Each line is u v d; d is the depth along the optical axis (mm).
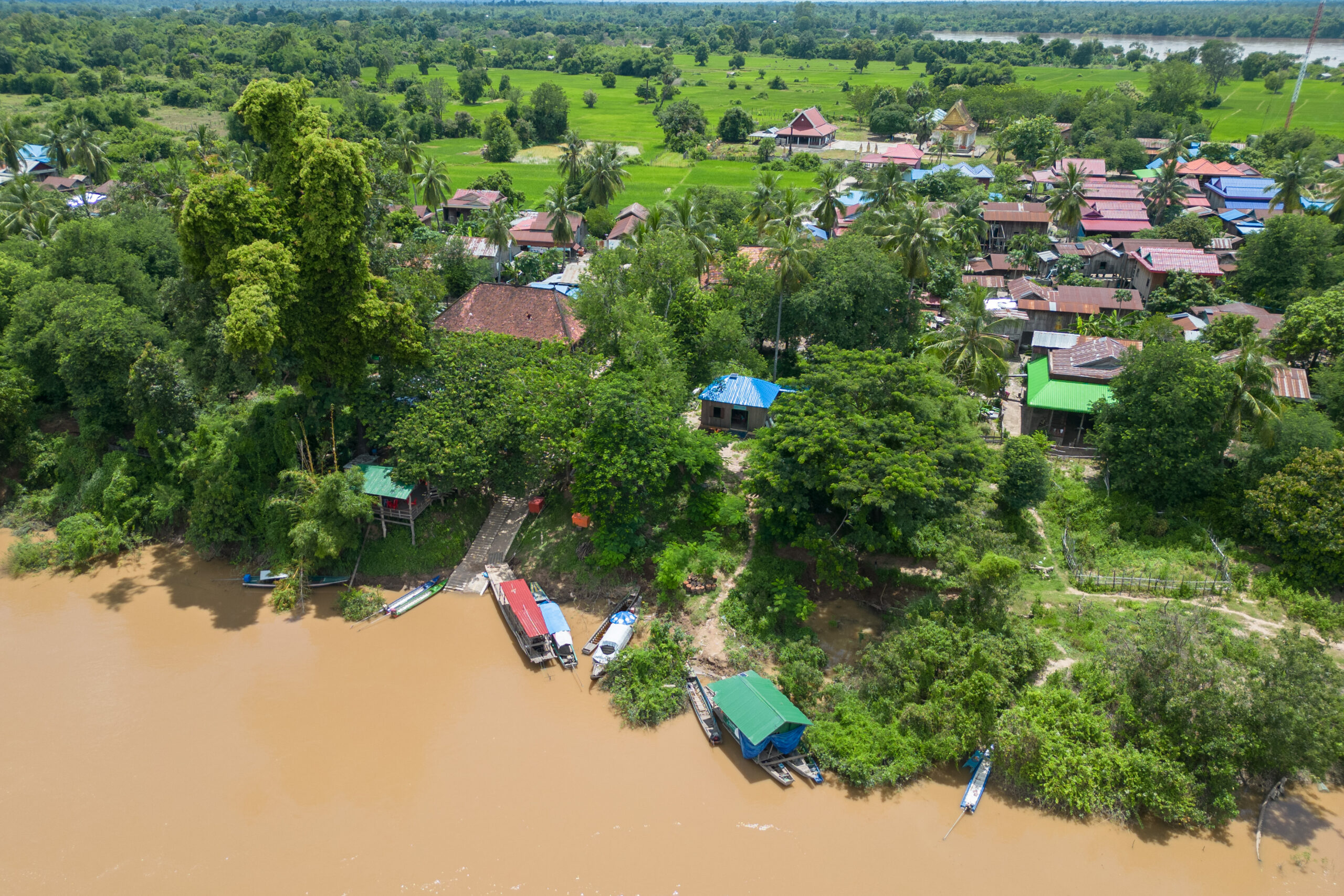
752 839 38750
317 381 60094
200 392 60750
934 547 52281
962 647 45094
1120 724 42781
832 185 96312
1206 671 40875
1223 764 39656
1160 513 61562
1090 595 53312
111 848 37719
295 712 45719
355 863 37156
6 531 62156
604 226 132500
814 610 53375
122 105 176250
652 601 54469
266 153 60438
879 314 75750
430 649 50906
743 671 48281
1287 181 114062
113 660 49375
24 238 84438
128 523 60094
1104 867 37688
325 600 55156
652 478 53812
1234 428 59281
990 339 69188
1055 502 63125
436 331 63781
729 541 57250
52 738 43594
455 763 42625
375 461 60219
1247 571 54125
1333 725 39375
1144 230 121188
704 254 82562
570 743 44031
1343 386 64188
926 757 42375
